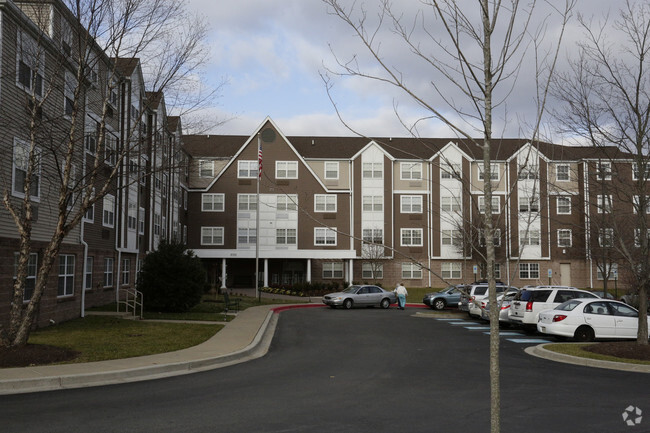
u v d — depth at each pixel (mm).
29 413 7957
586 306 17438
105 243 26484
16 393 9398
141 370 11180
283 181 48188
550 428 7367
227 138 52562
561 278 47375
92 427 7227
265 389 9867
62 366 11305
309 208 48000
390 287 47531
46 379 10016
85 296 23828
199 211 48156
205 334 17078
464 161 46812
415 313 28844
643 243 13781
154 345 14523
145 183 34031
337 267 49125
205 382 10516
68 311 20516
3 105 15625
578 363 13375
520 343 17562
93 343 14555
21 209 14922
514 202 38562
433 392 9711
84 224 23422
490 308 4016
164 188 38812
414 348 15984
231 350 14070
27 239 12789
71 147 13422
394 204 48344
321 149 50938
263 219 47781
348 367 12500
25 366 11312
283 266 49781
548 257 47438
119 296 28547
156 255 25062
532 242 47406
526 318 20016
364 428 7234
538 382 10805
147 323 19812
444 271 47562
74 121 13594
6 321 15672
